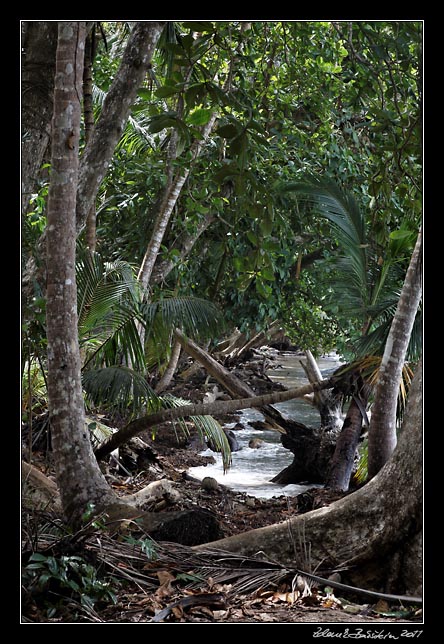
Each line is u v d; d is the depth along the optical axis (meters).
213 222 11.64
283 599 5.10
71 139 5.91
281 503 8.80
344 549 5.51
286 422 11.32
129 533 5.72
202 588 5.09
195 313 8.33
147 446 10.29
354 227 9.00
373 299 9.04
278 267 12.48
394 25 6.84
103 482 6.01
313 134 11.08
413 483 5.49
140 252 10.59
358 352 8.74
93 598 4.69
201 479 10.72
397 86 7.97
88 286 7.74
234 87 9.70
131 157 11.30
